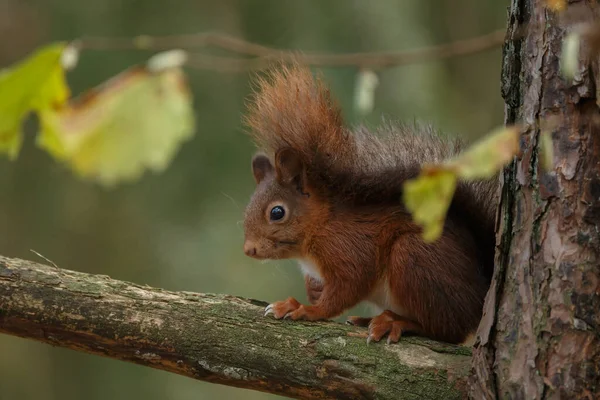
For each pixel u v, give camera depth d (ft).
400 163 11.68
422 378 11.32
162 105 10.41
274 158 11.78
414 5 12.65
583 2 11.16
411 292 11.51
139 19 12.63
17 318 11.39
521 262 11.20
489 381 11.20
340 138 11.72
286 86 11.73
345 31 12.59
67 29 12.64
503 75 11.26
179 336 11.37
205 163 12.75
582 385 11.12
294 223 11.69
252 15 12.64
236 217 12.77
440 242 11.52
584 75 11.14
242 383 11.38
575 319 11.14
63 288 11.41
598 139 11.14
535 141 11.19
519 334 11.18
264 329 11.39
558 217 11.16
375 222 11.62
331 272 11.63
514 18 11.24
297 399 11.39
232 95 12.71
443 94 12.67
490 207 11.63
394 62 11.34
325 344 11.37
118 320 11.39
